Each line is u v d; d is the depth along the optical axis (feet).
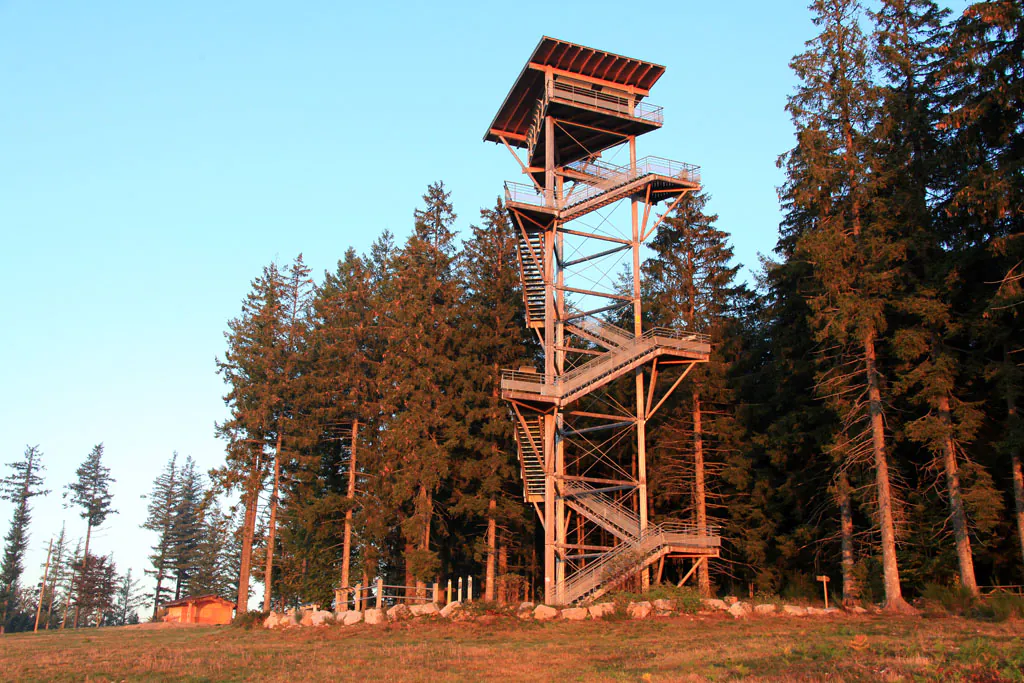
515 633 89.10
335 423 152.46
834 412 114.52
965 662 48.65
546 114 124.88
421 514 126.11
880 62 113.09
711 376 133.28
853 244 102.78
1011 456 96.12
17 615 274.16
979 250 99.91
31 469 257.96
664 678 50.52
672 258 144.97
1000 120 93.91
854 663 51.60
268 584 144.15
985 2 90.68
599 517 119.03
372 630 96.73
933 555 105.40
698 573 125.08
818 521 119.85
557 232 125.39
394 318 148.05
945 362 96.32
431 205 147.33
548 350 118.11
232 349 158.10
